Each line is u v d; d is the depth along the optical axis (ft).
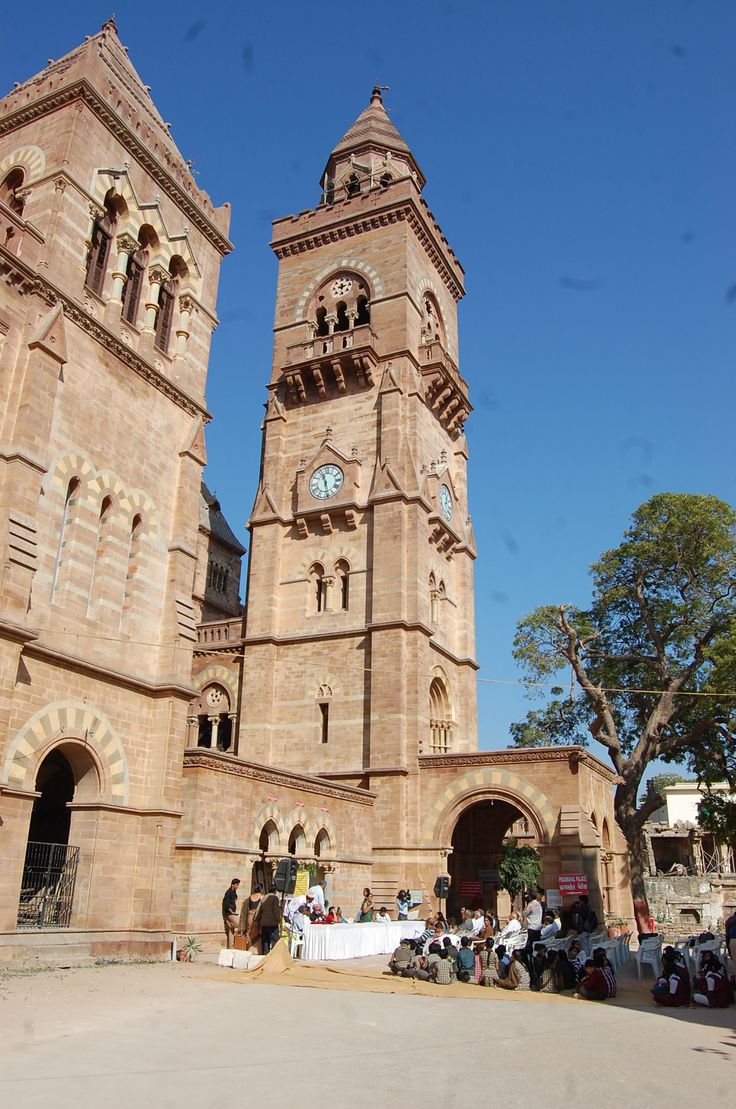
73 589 83.05
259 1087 35.42
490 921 100.99
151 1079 35.96
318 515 155.12
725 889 236.43
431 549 160.04
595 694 164.96
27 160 93.61
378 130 199.82
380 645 141.08
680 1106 35.50
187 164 113.80
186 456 101.19
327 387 166.30
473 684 164.35
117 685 85.81
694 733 157.38
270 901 88.53
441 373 165.58
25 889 79.46
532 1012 62.44
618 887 146.61
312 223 181.37
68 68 98.43
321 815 118.93
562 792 125.70
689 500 167.84
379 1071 39.52
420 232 178.29
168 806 86.58
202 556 204.23
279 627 153.48
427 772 134.41
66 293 86.28
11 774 72.59
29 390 78.95
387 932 104.68
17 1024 46.24
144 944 80.38
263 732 145.69
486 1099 35.14
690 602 168.45
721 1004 69.87
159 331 104.42
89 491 86.99
